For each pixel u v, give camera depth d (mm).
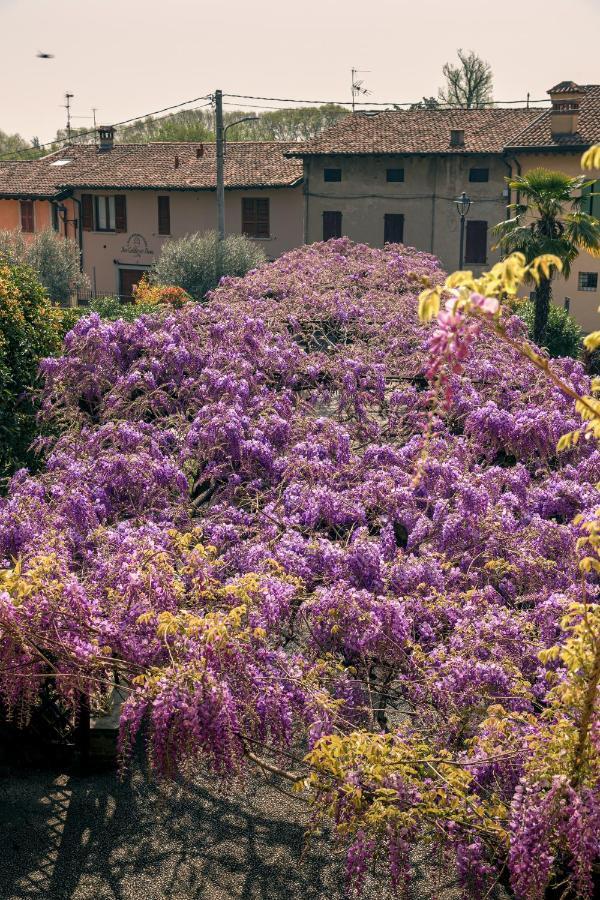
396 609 7008
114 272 48219
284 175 44469
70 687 6766
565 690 5070
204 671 5906
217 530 8664
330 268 22266
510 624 6945
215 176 45625
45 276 41531
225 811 8117
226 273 36344
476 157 39719
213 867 7496
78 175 48562
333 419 11469
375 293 19109
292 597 7195
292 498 9125
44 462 13617
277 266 22922
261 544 8266
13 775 8531
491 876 5852
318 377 12773
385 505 9016
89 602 6949
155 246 47125
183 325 13062
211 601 7301
